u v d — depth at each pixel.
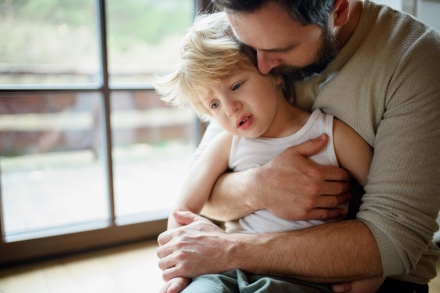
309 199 0.78
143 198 2.75
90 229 1.27
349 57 0.80
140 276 1.14
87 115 4.75
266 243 0.76
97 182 3.32
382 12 0.80
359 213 0.77
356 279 0.76
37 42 6.39
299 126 0.87
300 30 0.66
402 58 0.75
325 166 0.80
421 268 0.83
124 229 1.33
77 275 1.14
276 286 0.70
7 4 6.07
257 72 0.81
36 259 1.21
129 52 7.38
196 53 0.82
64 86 1.25
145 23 7.30
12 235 1.21
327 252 0.73
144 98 4.90
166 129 4.99
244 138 0.91
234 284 0.73
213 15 0.90
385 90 0.76
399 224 0.71
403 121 0.73
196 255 0.77
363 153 0.80
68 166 3.93
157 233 1.38
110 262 1.22
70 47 6.57
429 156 0.71
